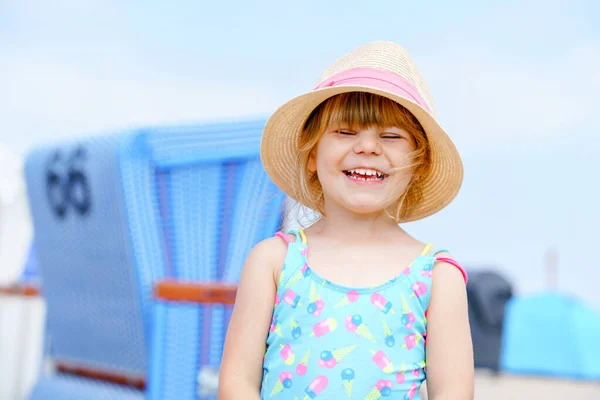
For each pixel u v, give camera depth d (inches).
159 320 120.3
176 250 124.6
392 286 74.7
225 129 123.6
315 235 80.4
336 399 71.1
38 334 173.3
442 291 75.8
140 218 123.3
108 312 131.3
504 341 299.1
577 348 289.9
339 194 78.0
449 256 77.9
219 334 120.2
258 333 76.7
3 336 174.6
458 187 84.3
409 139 79.4
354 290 74.3
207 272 123.7
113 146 125.0
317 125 81.7
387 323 73.3
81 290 138.9
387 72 80.4
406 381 72.6
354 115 77.4
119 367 130.5
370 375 71.6
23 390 171.3
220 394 75.9
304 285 75.4
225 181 124.4
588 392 258.2
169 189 125.1
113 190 124.7
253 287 77.7
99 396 131.2
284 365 73.4
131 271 123.6
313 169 84.9
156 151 123.3
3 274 189.6
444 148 80.9
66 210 139.9
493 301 299.7
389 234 80.3
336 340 72.5
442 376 73.7
